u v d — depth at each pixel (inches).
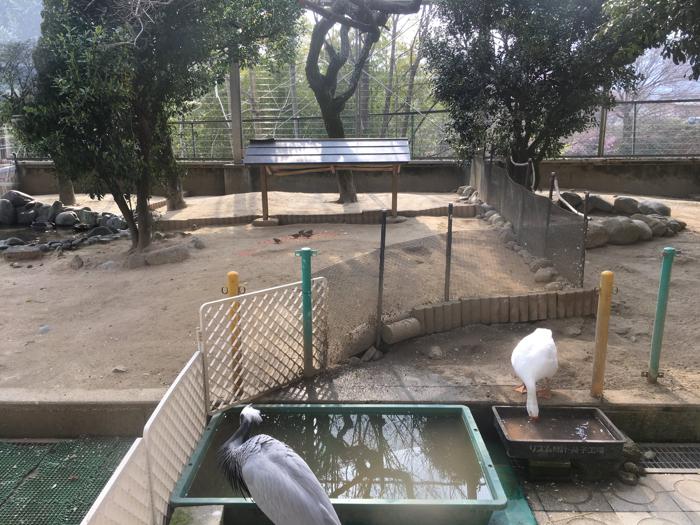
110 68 324.2
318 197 575.5
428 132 698.8
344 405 189.3
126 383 203.5
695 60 260.8
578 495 166.4
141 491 130.8
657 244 372.8
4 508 158.7
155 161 392.5
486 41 435.5
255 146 470.3
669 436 192.4
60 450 185.5
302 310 202.8
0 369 218.7
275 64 572.7
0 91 340.8
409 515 147.4
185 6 350.0
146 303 286.8
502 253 309.3
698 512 159.0
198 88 409.7
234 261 351.3
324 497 120.9
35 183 707.4
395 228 435.8
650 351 215.3
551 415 187.3
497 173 446.6
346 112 766.5
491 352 227.8
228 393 188.5
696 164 606.2
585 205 251.8
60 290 319.3
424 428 187.6
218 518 140.2
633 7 263.9
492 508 145.4
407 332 229.5
